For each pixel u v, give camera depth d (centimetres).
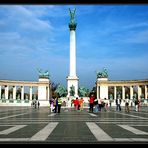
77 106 6544
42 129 1802
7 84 12250
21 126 2036
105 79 12862
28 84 12706
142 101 10962
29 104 11650
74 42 10956
